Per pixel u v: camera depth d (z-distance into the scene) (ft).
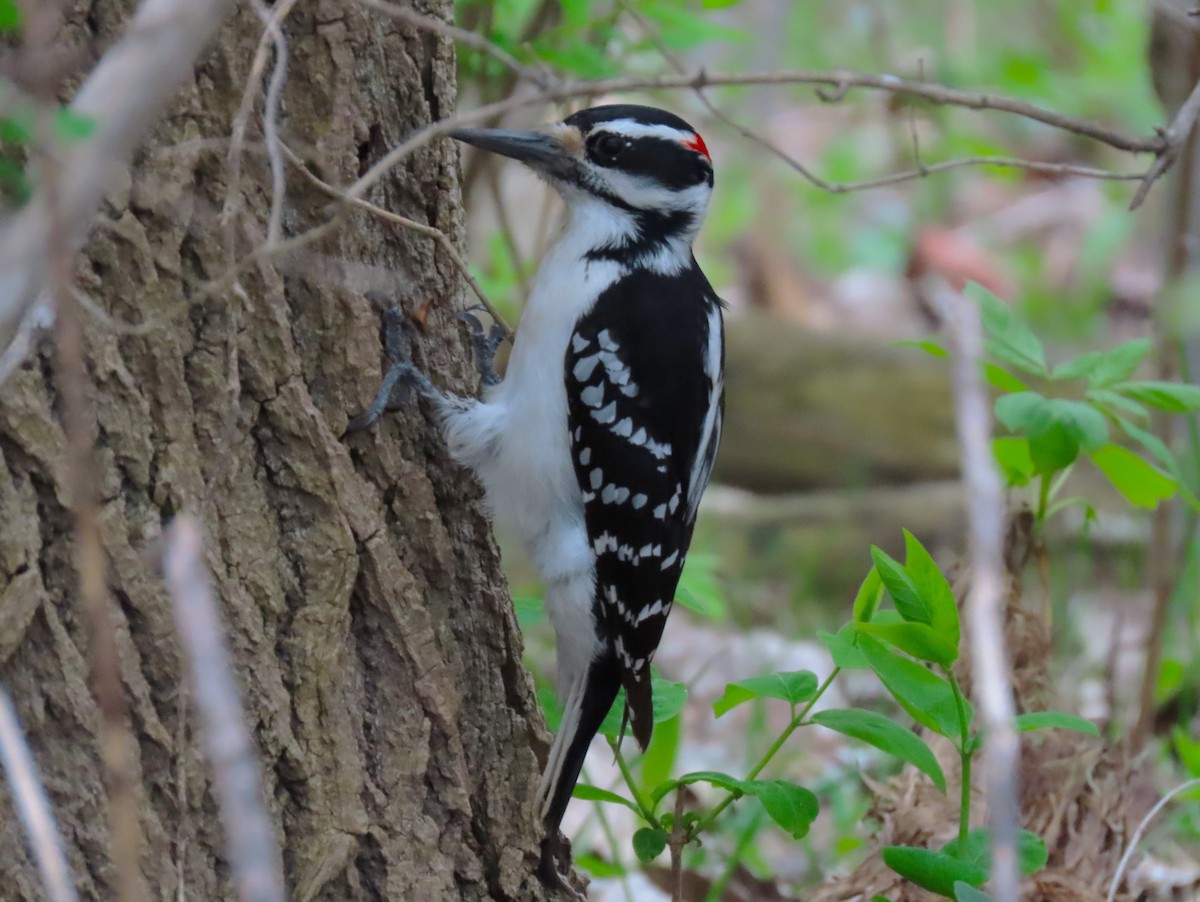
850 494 50.65
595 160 24.59
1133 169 61.00
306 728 18.78
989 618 10.46
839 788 31.45
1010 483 26.78
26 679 16.02
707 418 24.90
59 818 16.16
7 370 13.79
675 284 24.84
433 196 20.95
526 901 21.61
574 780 22.22
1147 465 25.23
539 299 24.26
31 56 10.93
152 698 16.89
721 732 37.01
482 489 22.07
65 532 16.19
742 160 66.03
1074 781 25.40
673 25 31.09
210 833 17.39
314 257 18.79
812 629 44.45
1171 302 31.01
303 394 18.66
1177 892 26.61
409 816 19.93
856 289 64.90
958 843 20.07
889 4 69.67
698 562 33.19
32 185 14.11
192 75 17.33
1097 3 36.60
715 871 29.50
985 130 68.54
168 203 16.99
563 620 23.82
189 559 9.65
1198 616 38.52
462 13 30.17
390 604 19.65
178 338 17.19
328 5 18.81
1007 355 25.02
